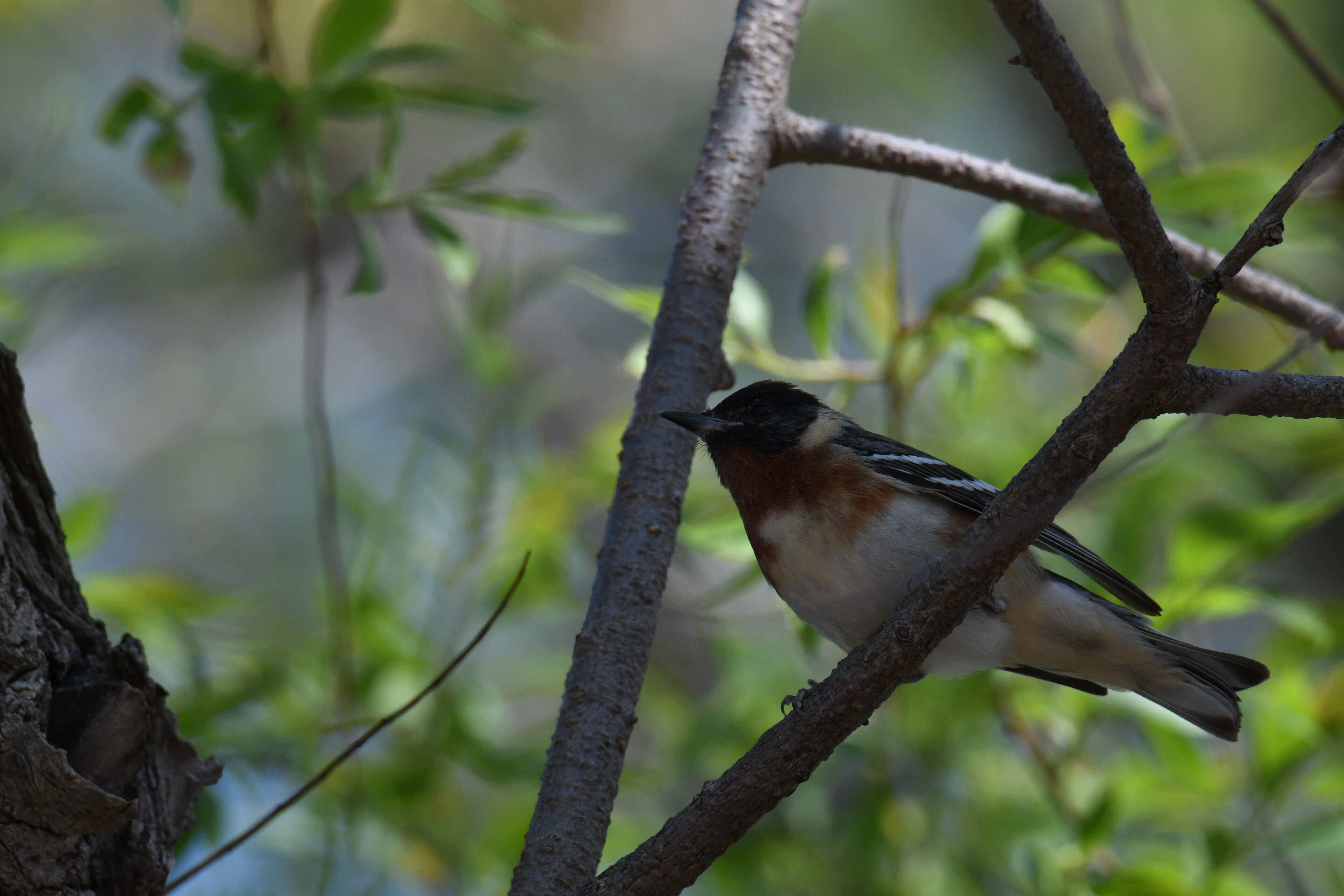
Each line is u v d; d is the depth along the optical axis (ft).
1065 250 32.24
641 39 68.69
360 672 34.86
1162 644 27.66
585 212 64.34
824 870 37.99
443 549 37.73
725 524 31.83
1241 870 32.91
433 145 66.33
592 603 22.82
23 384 18.37
